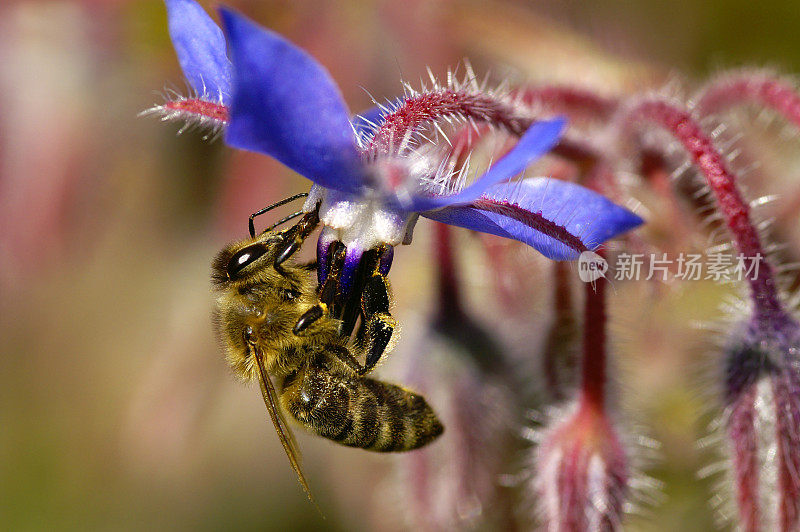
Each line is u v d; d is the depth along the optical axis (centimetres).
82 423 20
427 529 15
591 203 13
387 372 15
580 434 14
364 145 13
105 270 19
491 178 13
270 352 14
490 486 15
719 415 15
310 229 14
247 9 17
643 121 15
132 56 18
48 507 20
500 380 15
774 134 16
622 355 15
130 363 20
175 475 19
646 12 18
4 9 17
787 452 14
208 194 18
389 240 14
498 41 17
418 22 17
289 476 19
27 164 18
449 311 15
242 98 12
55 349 20
